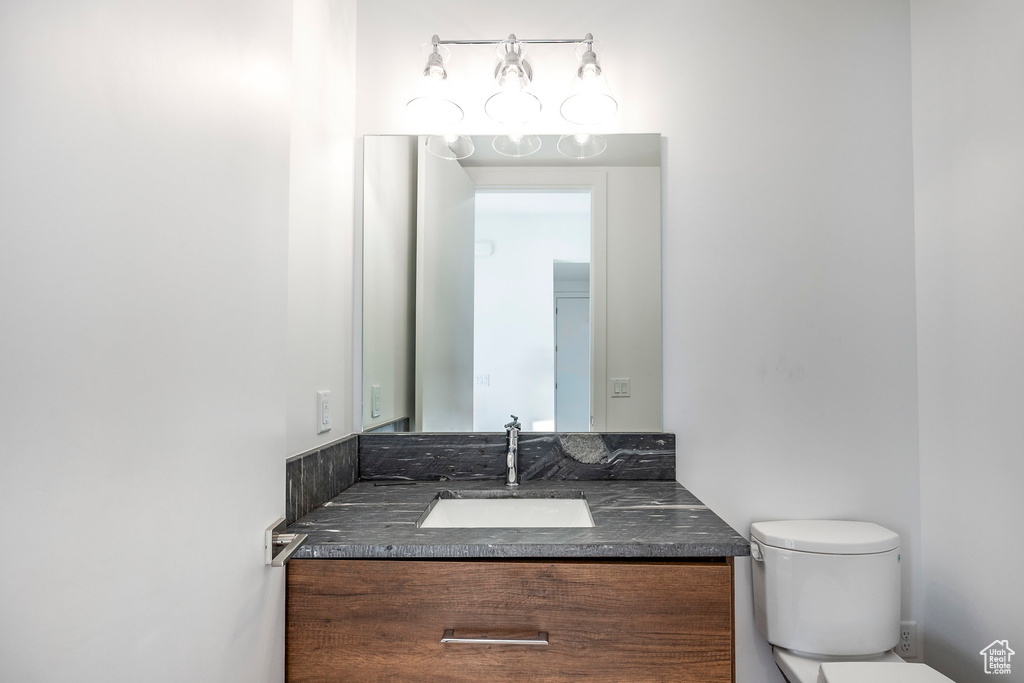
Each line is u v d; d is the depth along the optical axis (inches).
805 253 67.0
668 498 55.8
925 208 65.6
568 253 67.6
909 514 66.4
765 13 67.9
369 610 40.6
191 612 27.2
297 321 49.5
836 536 60.6
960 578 60.9
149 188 23.9
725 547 40.9
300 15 50.1
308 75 52.0
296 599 40.7
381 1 67.9
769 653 65.0
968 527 59.9
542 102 67.9
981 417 58.4
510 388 67.1
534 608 40.5
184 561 26.6
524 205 67.9
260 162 35.9
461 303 68.0
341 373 61.4
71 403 19.5
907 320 66.9
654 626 40.4
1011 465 55.2
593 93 58.7
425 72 59.0
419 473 64.7
